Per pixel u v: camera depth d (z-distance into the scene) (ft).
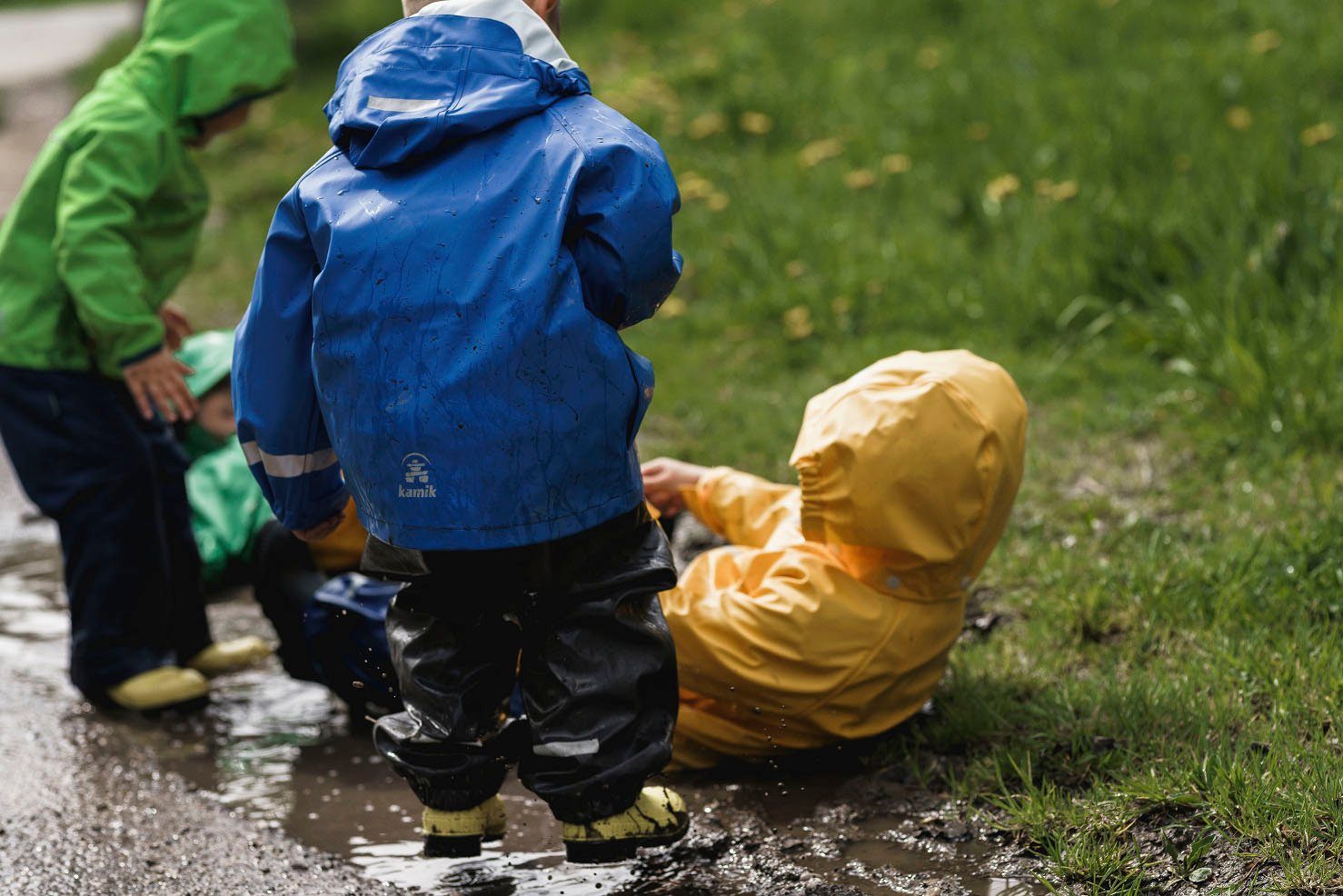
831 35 41.83
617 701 9.54
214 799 12.41
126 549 14.21
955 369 11.48
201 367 18.58
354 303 8.97
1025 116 31.22
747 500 13.70
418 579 9.59
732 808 11.48
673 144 34.04
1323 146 26.04
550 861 11.02
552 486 9.01
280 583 13.53
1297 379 17.92
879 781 11.66
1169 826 10.23
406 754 9.85
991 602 14.52
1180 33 36.17
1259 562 13.97
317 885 10.84
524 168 9.02
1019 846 10.50
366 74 9.27
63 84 69.67
